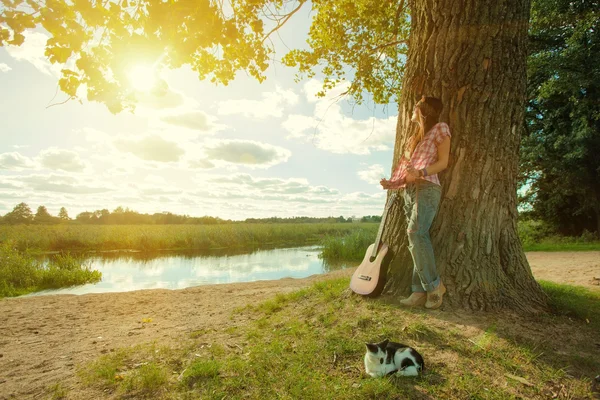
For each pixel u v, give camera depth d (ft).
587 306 14.08
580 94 51.93
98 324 16.90
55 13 10.12
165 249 68.33
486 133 13.47
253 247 75.41
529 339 10.85
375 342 10.96
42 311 20.01
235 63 18.86
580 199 59.00
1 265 33.19
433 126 12.54
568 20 49.90
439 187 12.17
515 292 13.34
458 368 9.65
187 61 13.84
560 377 9.36
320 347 10.98
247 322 14.78
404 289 13.66
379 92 29.78
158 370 10.02
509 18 13.42
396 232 14.33
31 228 80.89
